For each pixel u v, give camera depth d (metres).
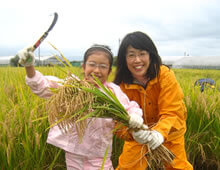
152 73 0.98
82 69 0.90
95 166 0.86
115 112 0.74
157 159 0.86
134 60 0.94
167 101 0.96
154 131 0.83
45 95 0.83
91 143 0.86
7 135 0.89
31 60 0.74
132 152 1.01
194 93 1.56
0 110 1.01
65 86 0.68
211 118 1.34
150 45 0.94
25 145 0.88
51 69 1.88
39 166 0.94
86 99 0.67
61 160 1.09
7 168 0.85
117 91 0.93
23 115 1.00
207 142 1.32
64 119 0.67
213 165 1.31
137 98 1.07
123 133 0.89
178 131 0.98
